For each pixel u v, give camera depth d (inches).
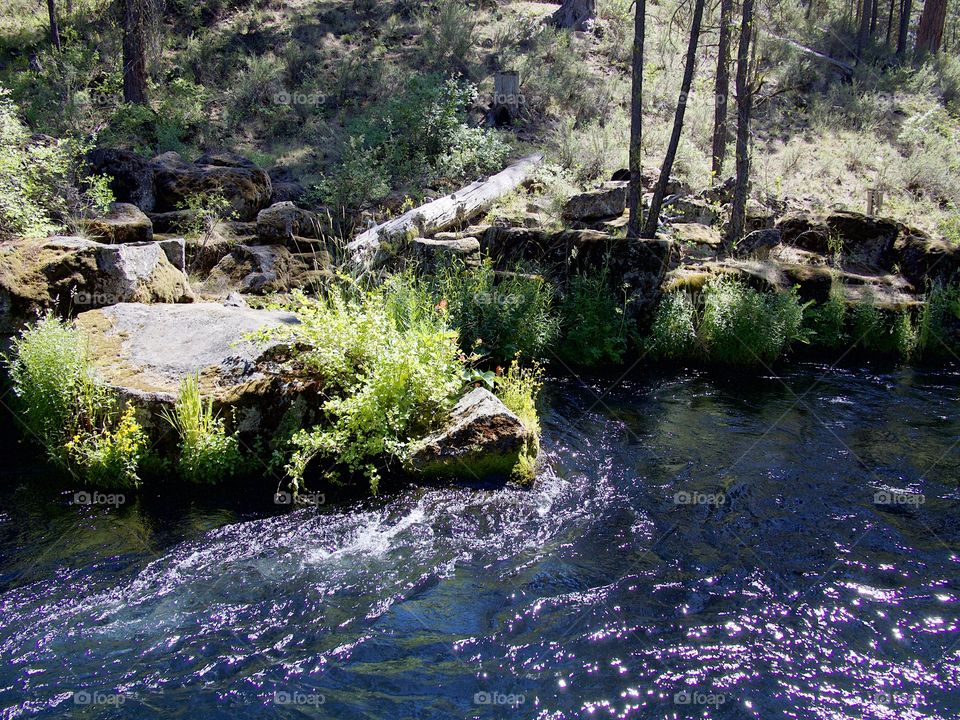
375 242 448.1
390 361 265.9
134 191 471.5
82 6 914.1
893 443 310.7
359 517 239.0
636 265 429.7
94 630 184.7
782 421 335.3
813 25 1007.6
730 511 249.6
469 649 180.9
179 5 897.5
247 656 177.0
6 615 188.9
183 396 254.8
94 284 322.3
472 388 306.8
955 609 197.5
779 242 536.1
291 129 694.5
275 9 935.7
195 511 241.0
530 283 420.5
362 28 892.6
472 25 873.5
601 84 806.5
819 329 459.5
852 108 824.3
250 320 297.0
